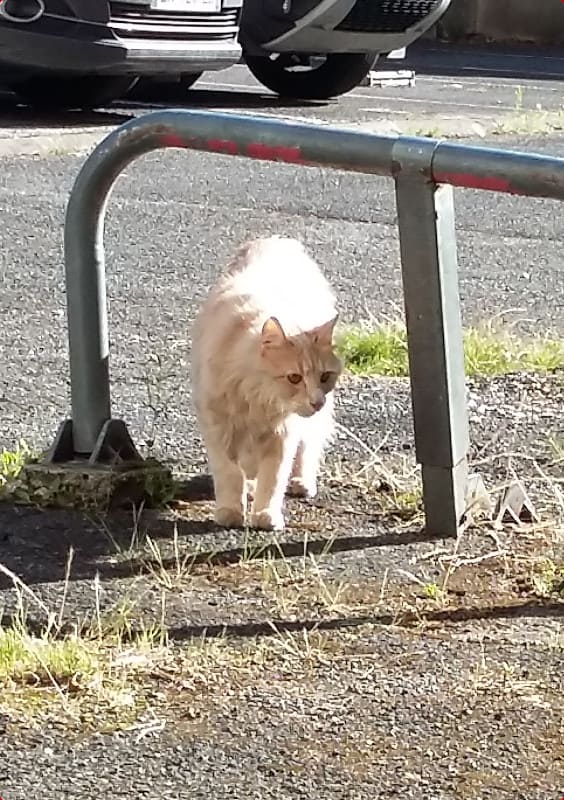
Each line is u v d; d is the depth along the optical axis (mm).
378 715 2949
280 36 13484
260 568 3756
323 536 4031
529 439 5023
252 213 9398
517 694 3051
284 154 3803
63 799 2619
